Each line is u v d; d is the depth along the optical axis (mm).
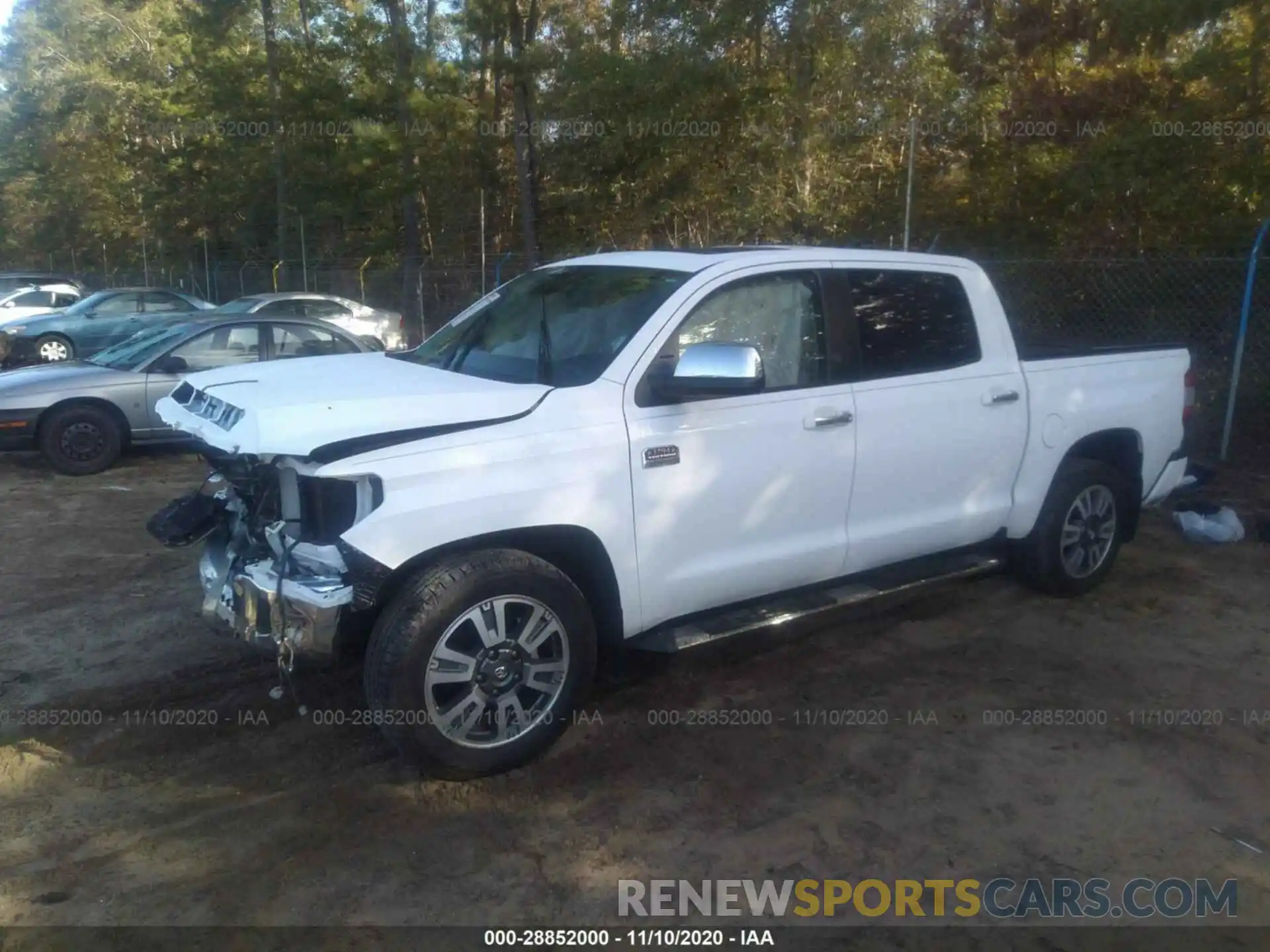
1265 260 9383
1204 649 5594
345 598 3908
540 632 4254
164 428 10078
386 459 3918
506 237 21625
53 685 5152
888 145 14109
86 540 7531
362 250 24812
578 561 4484
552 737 4379
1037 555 6051
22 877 3674
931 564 5645
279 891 3598
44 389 9594
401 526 3918
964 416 5418
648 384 4492
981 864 3758
